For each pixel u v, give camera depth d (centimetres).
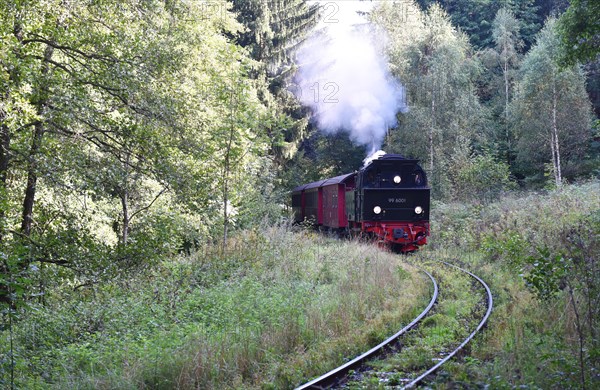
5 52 1209
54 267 1378
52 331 1075
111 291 1409
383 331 980
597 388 660
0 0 1244
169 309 1223
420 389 677
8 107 1224
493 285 1419
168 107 1447
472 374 712
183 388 757
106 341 1004
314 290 1382
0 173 1420
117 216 1894
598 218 1437
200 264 1664
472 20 6456
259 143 1939
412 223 2391
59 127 1393
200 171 1667
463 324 1045
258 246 1841
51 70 1433
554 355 738
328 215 3023
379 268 1585
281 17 4059
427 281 1515
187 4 1858
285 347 920
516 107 4481
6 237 1387
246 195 2308
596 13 1480
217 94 1811
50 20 1391
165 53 1473
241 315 1121
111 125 1465
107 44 1438
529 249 1540
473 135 4378
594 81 4975
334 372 757
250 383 774
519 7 6278
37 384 809
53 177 1362
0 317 1078
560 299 1030
